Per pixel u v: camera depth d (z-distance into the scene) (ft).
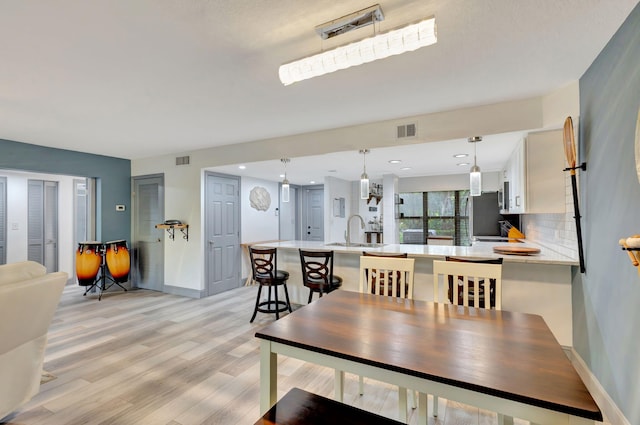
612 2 4.89
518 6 4.95
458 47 6.17
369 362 3.89
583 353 7.91
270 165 15.06
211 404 6.98
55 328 11.63
